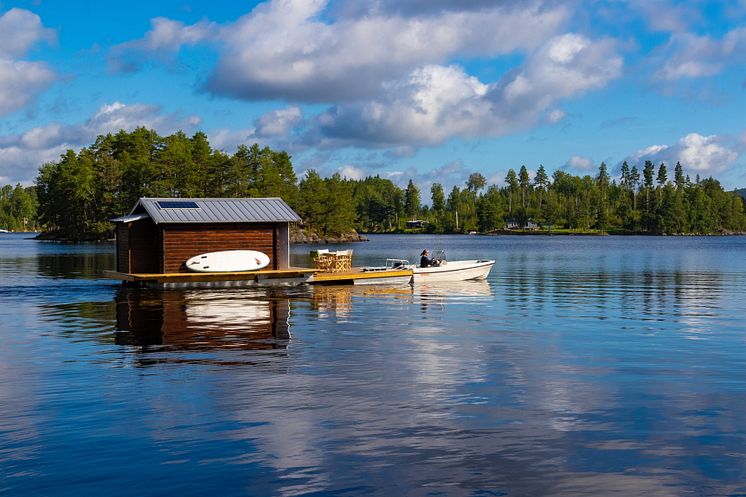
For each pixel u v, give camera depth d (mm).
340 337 18422
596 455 9000
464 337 18500
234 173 120438
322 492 7805
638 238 182625
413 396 11891
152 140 127500
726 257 73312
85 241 124562
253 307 25625
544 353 16109
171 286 33750
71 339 17922
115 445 9297
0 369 14031
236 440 9508
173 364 14539
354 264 59500
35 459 8797
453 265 38875
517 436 9734
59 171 132750
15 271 46188
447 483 8062
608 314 23812
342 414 10766
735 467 8609
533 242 143875
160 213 34000
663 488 7961
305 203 143625
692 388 12602
